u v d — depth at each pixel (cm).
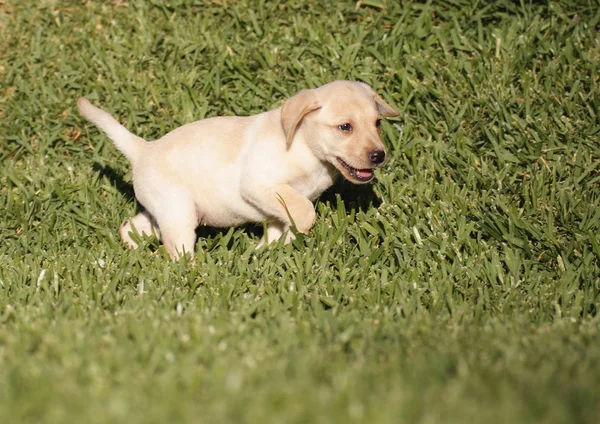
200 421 482
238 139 828
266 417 483
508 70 1048
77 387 530
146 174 836
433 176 934
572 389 511
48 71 1099
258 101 1034
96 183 971
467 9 1144
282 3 1175
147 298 732
